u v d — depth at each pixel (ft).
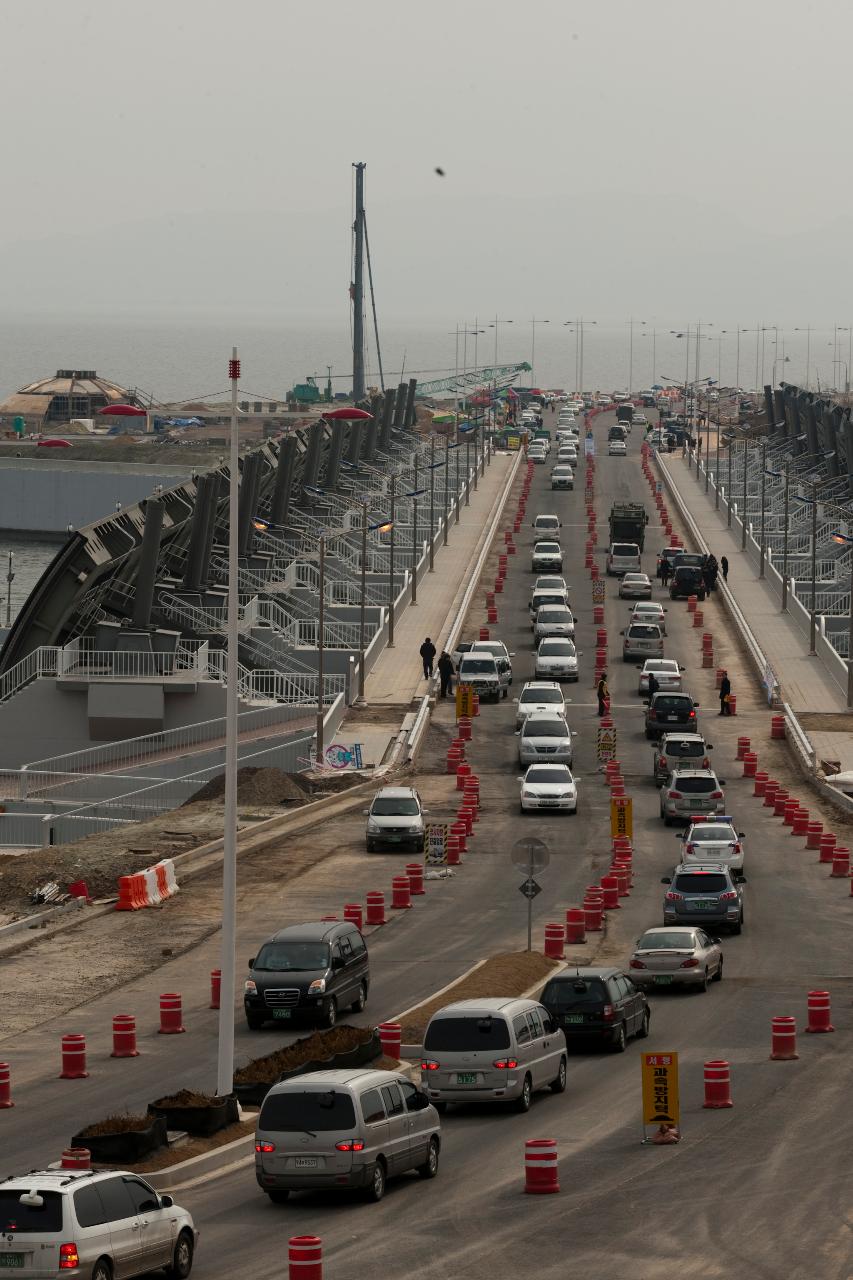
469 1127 269.03
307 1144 225.15
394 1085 236.84
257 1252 205.98
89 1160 236.84
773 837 550.77
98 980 394.73
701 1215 215.92
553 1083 289.33
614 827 507.30
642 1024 329.93
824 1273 192.03
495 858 522.47
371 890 483.10
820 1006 330.34
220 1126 264.93
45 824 643.04
